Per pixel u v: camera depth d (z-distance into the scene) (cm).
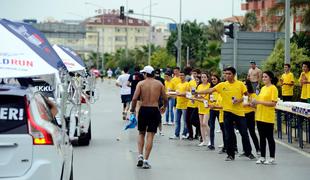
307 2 6319
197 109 3269
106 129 3872
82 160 2555
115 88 11006
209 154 2794
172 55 14488
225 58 5378
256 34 5344
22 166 1384
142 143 2408
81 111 2933
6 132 1389
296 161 2581
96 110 5616
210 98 2873
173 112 4225
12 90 1454
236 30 4959
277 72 5294
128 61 16062
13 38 1588
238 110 2589
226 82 2589
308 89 3916
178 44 9200
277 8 7019
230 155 2600
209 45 12612
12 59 1545
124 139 3331
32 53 1574
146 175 2209
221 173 2270
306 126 3186
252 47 5344
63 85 1792
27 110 1410
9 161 1380
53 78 2202
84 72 4003
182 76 3350
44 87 2366
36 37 1756
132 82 3866
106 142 3189
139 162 2389
